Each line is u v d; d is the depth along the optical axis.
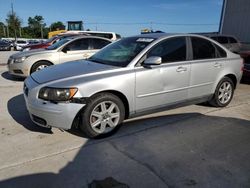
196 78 4.83
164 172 3.08
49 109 3.58
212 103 5.45
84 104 3.64
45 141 3.83
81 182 2.88
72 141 3.83
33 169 3.11
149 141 3.87
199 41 5.00
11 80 8.45
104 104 3.86
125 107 4.16
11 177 2.96
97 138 3.90
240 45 14.52
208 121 4.71
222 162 3.32
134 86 4.05
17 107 5.43
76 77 3.77
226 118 4.89
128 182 2.88
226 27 17.16
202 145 3.77
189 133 4.18
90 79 3.74
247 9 15.66
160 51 4.40
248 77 8.00
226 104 5.59
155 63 4.01
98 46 9.05
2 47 32.28
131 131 4.21
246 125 4.56
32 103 3.73
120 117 4.04
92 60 4.70
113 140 3.88
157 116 4.91
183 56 4.67
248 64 7.95
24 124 4.47
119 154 3.47
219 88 5.33
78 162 3.27
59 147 3.65
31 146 3.68
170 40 4.58
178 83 4.56
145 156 3.44
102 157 3.39
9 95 6.43
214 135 4.12
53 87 3.59
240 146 3.76
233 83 5.66
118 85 3.88
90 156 3.41
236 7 16.31
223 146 3.76
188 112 5.18
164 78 4.35
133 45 4.54
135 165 3.21
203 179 2.96
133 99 4.09
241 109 5.47
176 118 4.83
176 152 3.55
